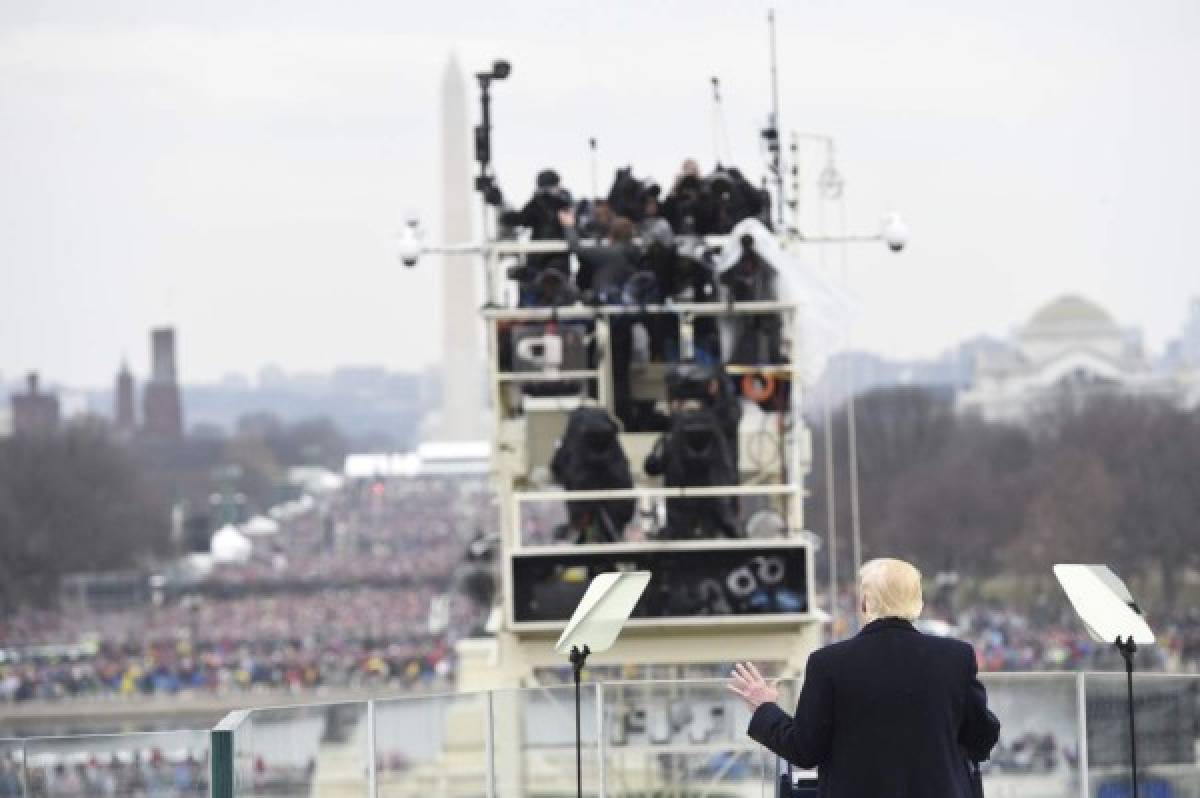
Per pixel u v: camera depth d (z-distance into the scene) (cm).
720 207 17725
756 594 15100
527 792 11188
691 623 15062
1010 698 10756
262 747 10619
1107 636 9294
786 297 16200
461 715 11219
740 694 8875
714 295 16400
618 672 15350
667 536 15325
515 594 15138
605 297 16412
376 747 10944
